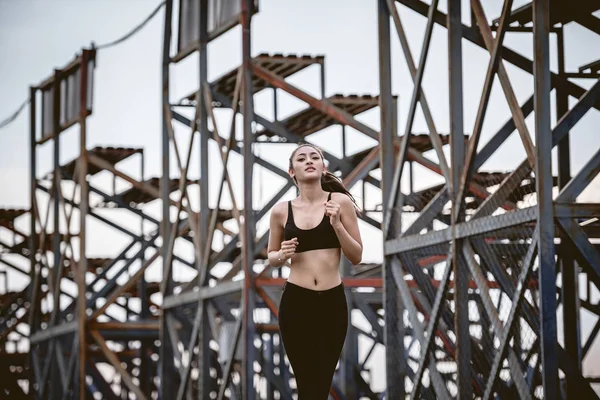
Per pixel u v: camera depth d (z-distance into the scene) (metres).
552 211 15.07
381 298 29.89
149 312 40.91
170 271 32.41
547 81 15.23
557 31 19.66
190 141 30.92
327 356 8.96
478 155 17.52
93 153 38.44
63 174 41.72
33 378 44.16
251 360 26.02
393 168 20.88
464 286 17.55
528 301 15.56
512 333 15.80
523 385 15.52
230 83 29.97
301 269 9.03
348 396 29.19
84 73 37.75
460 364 17.39
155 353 44.25
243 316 26.25
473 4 17.62
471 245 17.39
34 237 44.47
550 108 15.22
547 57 15.24
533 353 16.44
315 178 9.08
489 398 16.20
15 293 50.19
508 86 16.64
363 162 27.97
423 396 18.78
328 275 9.02
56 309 40.84
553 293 14.87
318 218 9.05
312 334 8.98
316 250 9.02
